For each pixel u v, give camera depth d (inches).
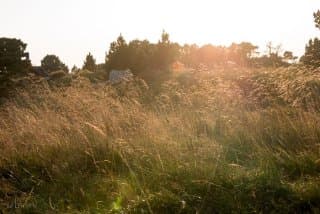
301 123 273.4
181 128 293.4
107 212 188.9
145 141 267.3
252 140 261.7
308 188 189.2
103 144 262.5
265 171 203.8
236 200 185.3
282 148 249.0
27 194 222.2
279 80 347.6
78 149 267.7
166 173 212.4
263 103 344.2
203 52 1478.8
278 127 276.5
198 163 221.6
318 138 251.0
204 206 184.9
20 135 297.6
